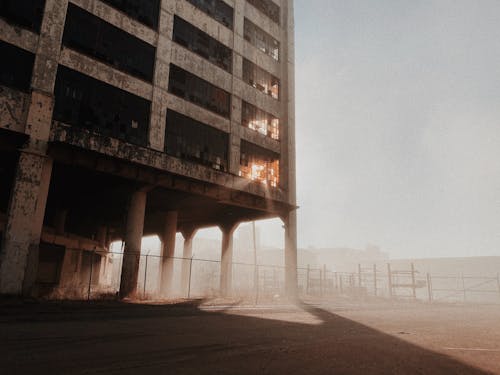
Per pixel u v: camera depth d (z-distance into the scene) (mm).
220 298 23953
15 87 16656
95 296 20281
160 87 22484
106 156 19109
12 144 16438
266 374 4930
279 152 30328
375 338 8695
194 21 25750
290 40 33531
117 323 9969
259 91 29812
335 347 7211
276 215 30500
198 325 10125
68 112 18188
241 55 28797
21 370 4812
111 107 19984
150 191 24906
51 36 18031
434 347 7566
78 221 39531
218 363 5504
